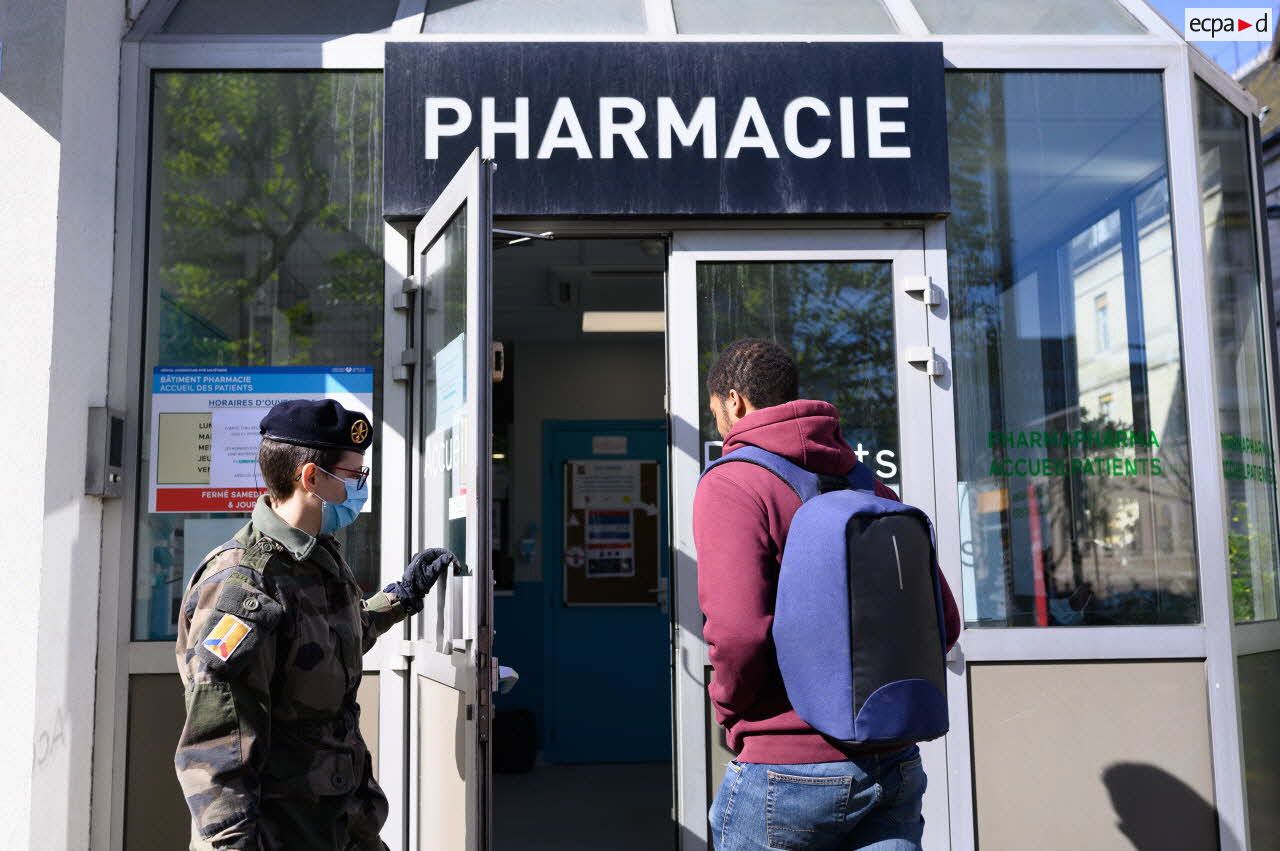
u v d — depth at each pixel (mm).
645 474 6586
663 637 6406
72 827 3055
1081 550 3461
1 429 2938
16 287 2984
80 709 3121
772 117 3488
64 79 3061
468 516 2686
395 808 3234
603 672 6371
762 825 1918
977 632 3355
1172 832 3309
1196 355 3551
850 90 3506
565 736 6301
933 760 3305
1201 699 3369
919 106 3514
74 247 3111
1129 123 3686
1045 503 3482
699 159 3463
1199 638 3385
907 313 3531
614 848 4512
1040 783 3311
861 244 3559
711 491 1981
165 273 3451
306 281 3480
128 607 3258
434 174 3414
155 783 3205
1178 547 3480
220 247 3477
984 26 3801
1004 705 3338
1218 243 3900
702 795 3273
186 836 3191
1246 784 3443
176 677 3246
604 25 3727
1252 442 3896
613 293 5586
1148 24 3816
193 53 3525
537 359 6691
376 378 3441
